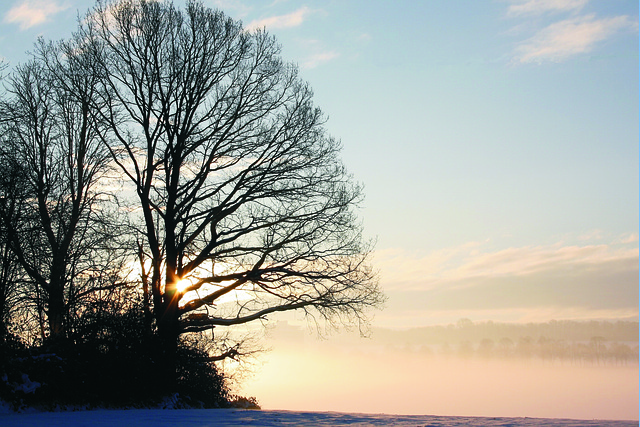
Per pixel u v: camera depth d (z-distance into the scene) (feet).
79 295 69.77
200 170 87.45
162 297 83.46
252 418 41.32
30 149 88.12
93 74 84.79
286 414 45.88
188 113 84.79
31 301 75.56
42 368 53.93
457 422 37.37
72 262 79.56
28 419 41.55
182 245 84.89
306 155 89.51
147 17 85.81
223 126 87.35
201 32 86.48
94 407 56.34
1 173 70.28
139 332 67.10
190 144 86.28
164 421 39.17
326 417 42.11
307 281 87.66
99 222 86.02
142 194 84.07
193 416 43.70
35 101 90.58
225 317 91.30
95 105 85.66
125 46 86.12
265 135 89.45
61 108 92.68
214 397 81.25
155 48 84.99
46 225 81.66
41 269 79.36
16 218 70.95
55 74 86.84
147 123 85.10
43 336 69.46
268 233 87.20
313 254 88.02
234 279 87.81
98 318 63.72
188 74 84.69
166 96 85.05
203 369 81.15
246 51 89.35
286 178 88.89
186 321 86.79
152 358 68.08
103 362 59.98
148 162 84.74
